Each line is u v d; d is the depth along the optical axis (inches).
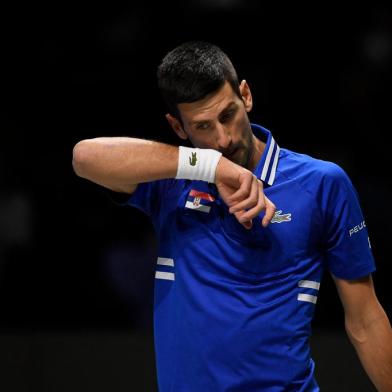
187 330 335.0
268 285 329.7
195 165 317.1
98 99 792.3
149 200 350.9
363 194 743.1
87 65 793.6
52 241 733.3
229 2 793.6
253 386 327.6
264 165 334.0
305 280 334.3
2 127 777.6
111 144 327.9
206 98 313.6
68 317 708.0
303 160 339.9
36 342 567.8
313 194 332.2
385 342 343.0
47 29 796.6
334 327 688.4
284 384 327.9
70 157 777.6
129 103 792.9
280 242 329.7
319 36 796.6
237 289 329.1
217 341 328.8
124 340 562.6
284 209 331.6
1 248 726.5
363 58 794.2
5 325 704.4
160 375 345.7
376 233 717.9
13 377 563.8
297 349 331.0
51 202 751.7
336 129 785.6
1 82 786.8
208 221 336.5
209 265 335.0
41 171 768.3
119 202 348.2
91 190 748.6
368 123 783.1
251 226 318.7
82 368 561.0
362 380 535.2
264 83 790.5
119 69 792.9
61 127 788.0
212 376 329.1
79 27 792.9
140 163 321.7
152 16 792.9
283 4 799.7
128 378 558.3
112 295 707.4
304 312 334.0
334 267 344.2
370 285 346.0
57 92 794.8
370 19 802.2
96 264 722.2
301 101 788.0
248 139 328.2
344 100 786.2
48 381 561.9
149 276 711.7
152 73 791.7
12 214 741.9
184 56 317.1
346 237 336.5
